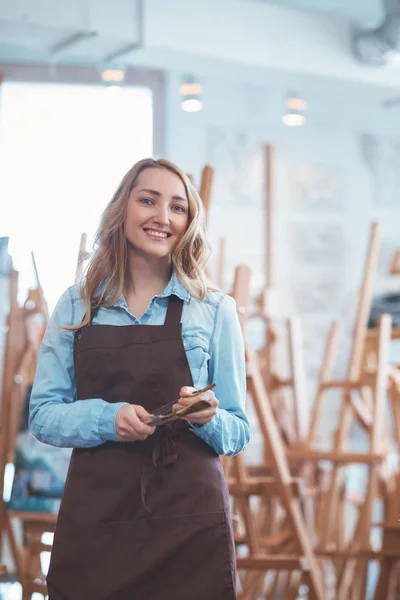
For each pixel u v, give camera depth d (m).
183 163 7.76
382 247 8.42
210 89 7.92
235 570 2.31
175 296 2.40
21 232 7.14
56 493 4.34
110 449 2.28
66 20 6.24
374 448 4.77
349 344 8.20
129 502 2.25
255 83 7.52
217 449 2.32
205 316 2.40
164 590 2.23
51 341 2.40
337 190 8.30
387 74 7.57
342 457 4.78
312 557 3.97
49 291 6.29
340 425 5.00
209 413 2.16
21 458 4.39
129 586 2.22
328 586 5.80
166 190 2.41
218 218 7.87
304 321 8.08
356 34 7.41
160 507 2.25
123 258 2.43
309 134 8.27
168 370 2.31
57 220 7.21
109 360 2.31
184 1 6.73
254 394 3.91
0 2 6.04
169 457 2.26
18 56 7.38
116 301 2.39
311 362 8.05
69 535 2.26
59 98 7.39
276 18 7.15
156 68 7.65
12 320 4.80
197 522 2.26
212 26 6.85
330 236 8.23
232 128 7.96
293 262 8.09
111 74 6.81
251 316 5.32
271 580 5.67
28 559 4.42
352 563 5.02
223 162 7.91
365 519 4.77
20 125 7.33
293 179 8.16
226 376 2.38
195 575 2.24
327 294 8.18
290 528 3.95
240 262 7.91
